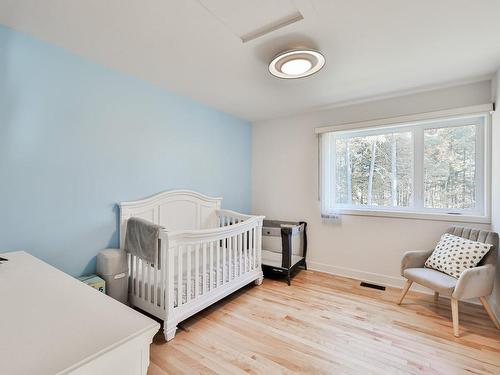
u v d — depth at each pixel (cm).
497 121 227
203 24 163
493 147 236
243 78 246
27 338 68
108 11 151
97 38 181
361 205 324
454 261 220
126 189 241
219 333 198
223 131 355
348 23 161
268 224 369
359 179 326
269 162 392
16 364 57
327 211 331
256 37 177
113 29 170
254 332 199
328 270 337
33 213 184
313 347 181
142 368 72
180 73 237
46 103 189
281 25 163
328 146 333
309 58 186
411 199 292
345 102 311
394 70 227
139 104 250
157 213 263
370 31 169
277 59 187
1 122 169
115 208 233
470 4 143
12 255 157
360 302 252
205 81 254
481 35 174
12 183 174
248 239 295
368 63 214
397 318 221
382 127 300
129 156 243
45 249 190
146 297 211
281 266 309
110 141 228
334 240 334
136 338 71
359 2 142
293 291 280
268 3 143
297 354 173
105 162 225
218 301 254
